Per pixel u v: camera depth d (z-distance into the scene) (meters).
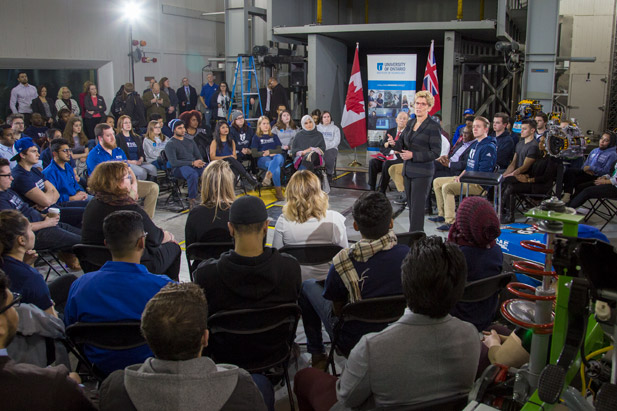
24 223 2.54
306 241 3.25
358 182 8.76
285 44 13.23
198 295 1.46
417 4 13.47
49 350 2.30
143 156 7.55
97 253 3.30
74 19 11.19
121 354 2.27
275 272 2.30
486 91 11.89
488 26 9.45
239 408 1.33
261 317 2.30
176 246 3.74
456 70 10.28
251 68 11.95
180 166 6.97
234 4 12.60
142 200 6.12
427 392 1.57
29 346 2.16
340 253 2.42
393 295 2.38
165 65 13.29
